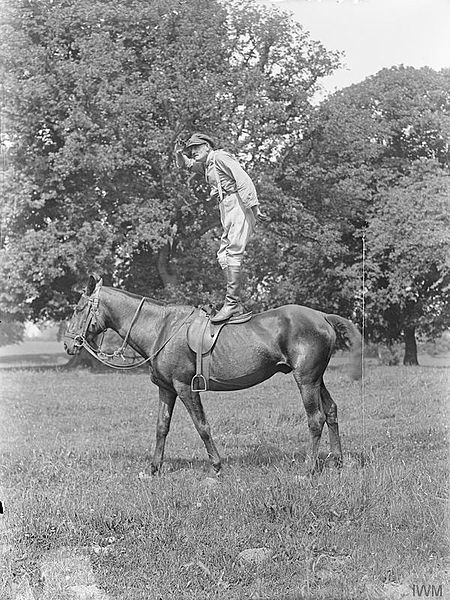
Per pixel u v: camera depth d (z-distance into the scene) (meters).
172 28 17.52
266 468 8.50
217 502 7.41
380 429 10.77
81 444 10.45
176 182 17.39
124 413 12.47
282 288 17.20
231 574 6.28
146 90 17.17
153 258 18.03
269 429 10.98
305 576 6.25
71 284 18.83
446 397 12.34
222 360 8.17
